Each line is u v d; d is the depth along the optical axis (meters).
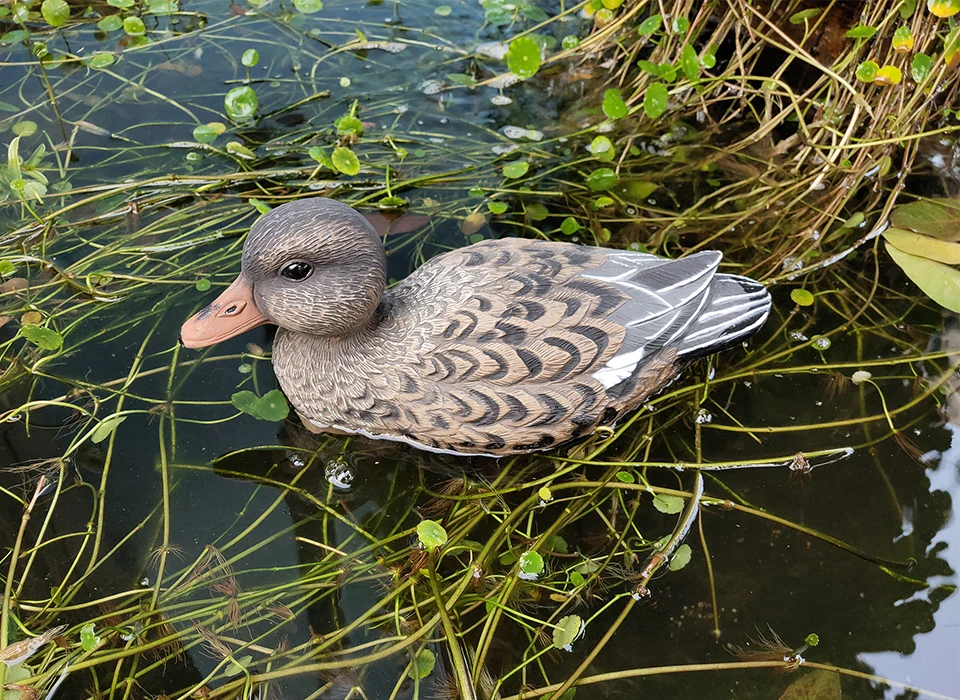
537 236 0.78
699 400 0.69
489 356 0.63
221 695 0.57
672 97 0.87
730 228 0.79
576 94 0.88
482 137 0.84
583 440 0.67
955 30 0.74
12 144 0.76
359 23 0.93
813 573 0.63
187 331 0.64
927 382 0.71
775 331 0.73
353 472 0.66
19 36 0.89
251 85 0.87
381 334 0.64
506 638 0.60
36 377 0.69
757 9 0.84
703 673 0.59
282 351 0.66
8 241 0.75
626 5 0.90
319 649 0.59
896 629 0.61
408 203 0.79
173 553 0.62
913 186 0.81
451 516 0.64
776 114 0.87
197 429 0.67
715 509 0.65
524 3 0.91
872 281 0.76
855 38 0.79
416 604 0.60
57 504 0.64
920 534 0.64
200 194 0.79
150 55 0.89
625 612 0.61
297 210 0.62
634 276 0.66
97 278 0.73
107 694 0.57
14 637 0.59
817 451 0.67
